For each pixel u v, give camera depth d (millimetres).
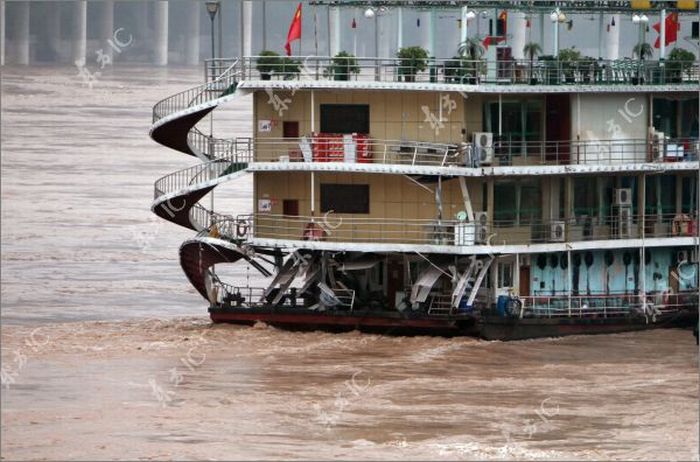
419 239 148750
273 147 150750
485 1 156625
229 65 157750
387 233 149375
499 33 160000
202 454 112938
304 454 113438
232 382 132625
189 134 157875
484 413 124875
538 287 152375
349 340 146875
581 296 152625
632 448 116375
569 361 142125
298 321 149000
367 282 151375
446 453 114438
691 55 163000
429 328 146625
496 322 146500
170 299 170375
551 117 153750
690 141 157500
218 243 150500
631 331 152500
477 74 148375
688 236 157500
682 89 156500
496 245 148000
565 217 153125
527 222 151625
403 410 125188
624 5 164125
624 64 157375
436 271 148250
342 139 149000
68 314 161125
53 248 198625
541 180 152375
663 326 154000
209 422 121000
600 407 127062
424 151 148125
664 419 123812
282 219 151125
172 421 121250
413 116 148875
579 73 154250
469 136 149000
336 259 150500
